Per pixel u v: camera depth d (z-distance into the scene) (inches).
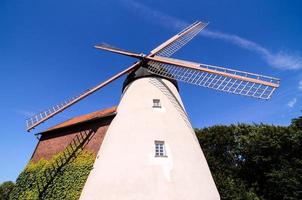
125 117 706.8
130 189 573.9
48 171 855.1
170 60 797.9
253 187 1174.3
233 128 1382.9
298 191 999.0
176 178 585.9
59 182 791.1
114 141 674.8
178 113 717.3
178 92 794.8
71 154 822.5
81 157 781.3
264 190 1146.7
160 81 756.6
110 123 773.3
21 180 956.0
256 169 1219.9
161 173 584.4
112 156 645.9
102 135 776.9
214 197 621.6
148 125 661.3
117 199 572.7
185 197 568.7
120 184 588.4
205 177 639.1
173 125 678.5
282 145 1150.3
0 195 1396.4
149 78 758.5
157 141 636.7
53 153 908.0
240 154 1317.7
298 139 1092.5
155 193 558.6
